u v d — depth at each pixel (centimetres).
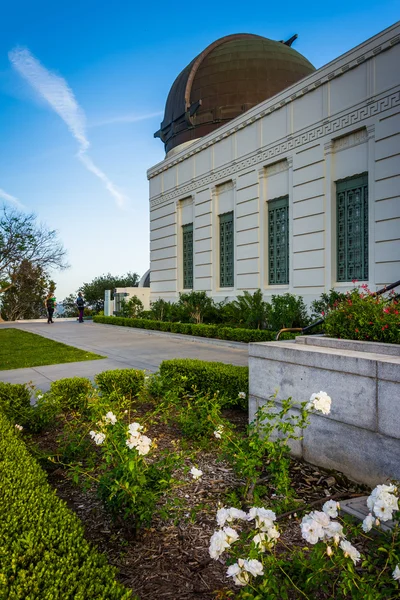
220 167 1978
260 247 1748
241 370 695
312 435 461
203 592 267
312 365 458
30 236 3569
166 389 685
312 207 1484
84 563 214
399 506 253
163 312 2209
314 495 393
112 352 1396
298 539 313
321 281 1455
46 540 229
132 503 316
